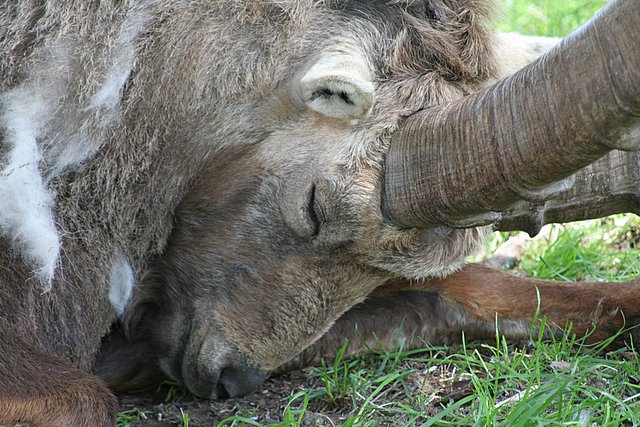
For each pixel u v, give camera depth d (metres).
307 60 8.16
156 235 8.77
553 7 17.25
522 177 7.06
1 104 8.15
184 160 8.53
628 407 7.93
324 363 9.43
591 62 6.41
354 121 7.95
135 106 8.38
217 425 8.16
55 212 8.36
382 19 8.27
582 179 8.94
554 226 11.99
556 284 9.94
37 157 8.19
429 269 8.44
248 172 8.37
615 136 6.47
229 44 8.29
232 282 8.59
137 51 8.30
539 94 6.80
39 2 8.28
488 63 8.39
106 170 8.47
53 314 8.30
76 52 8.24
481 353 9.75
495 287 9.91
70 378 7.62
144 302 9.15
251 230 8.41
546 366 9.00
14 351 7.55
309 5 8.25
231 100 8.33
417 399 8.60
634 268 11.12
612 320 9.52
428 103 8.07
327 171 8.00
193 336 8.76
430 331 9.95
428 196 7.70
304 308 8.54
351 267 8.43
